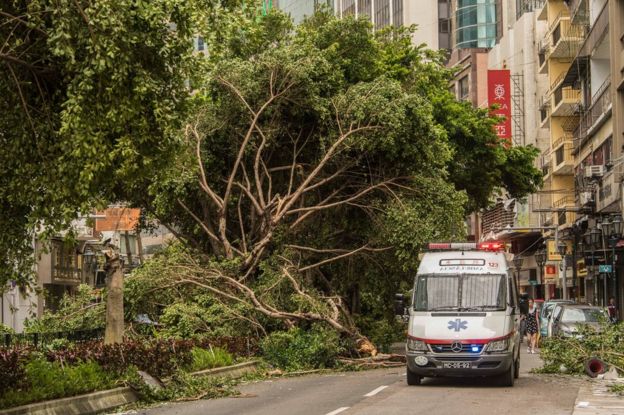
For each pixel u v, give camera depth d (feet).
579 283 212.23
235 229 117.19
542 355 85.71
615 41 147.43
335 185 111.86
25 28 54.75
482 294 73.87
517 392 66.54
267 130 106.22
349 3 462.19
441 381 76.54
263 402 64.13
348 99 103.71
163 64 55.62
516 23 294.66
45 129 55.93
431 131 104.99
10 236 59.16
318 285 120.88
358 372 91.15
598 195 163.12
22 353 62.28
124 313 97.71
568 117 238.07
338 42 125.18
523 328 129.29
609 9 150.20
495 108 167.02
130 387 67.31
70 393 60.54
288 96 105.40
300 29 129.70
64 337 88.94
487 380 76.95
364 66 126.31
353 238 114.42
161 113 54.70
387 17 425.69
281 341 92.68
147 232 125.39
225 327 97.09
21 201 56.80
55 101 56.70
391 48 157.58
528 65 283.38
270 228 101.91
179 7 54.60
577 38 216.33
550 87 240.94
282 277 98.37
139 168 55.88
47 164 55.67
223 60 105.60
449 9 407.23
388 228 103.86
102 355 68.95
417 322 72.64
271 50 105.70
